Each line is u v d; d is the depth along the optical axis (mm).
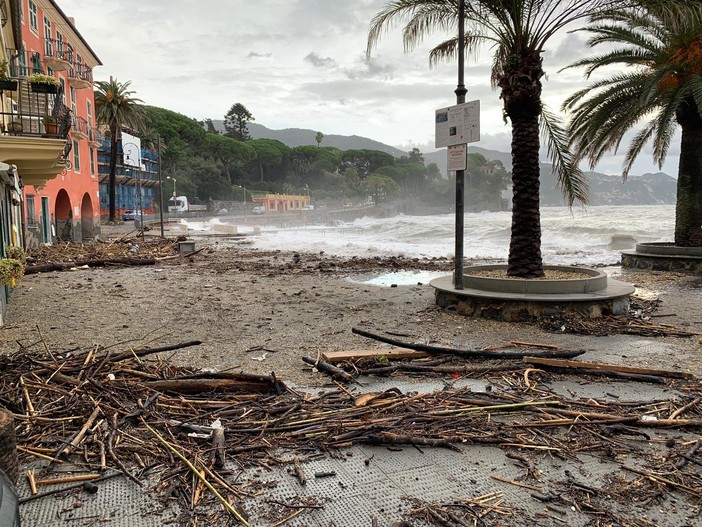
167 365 5363
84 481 3170
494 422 4055
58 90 11672
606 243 27125
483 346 6453
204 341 6859
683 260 14484
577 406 4367
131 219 59656
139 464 3359
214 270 16281
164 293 11273
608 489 3104
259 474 3289
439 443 3674
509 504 2951
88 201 33562
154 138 75062
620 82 14758
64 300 10234
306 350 6336
